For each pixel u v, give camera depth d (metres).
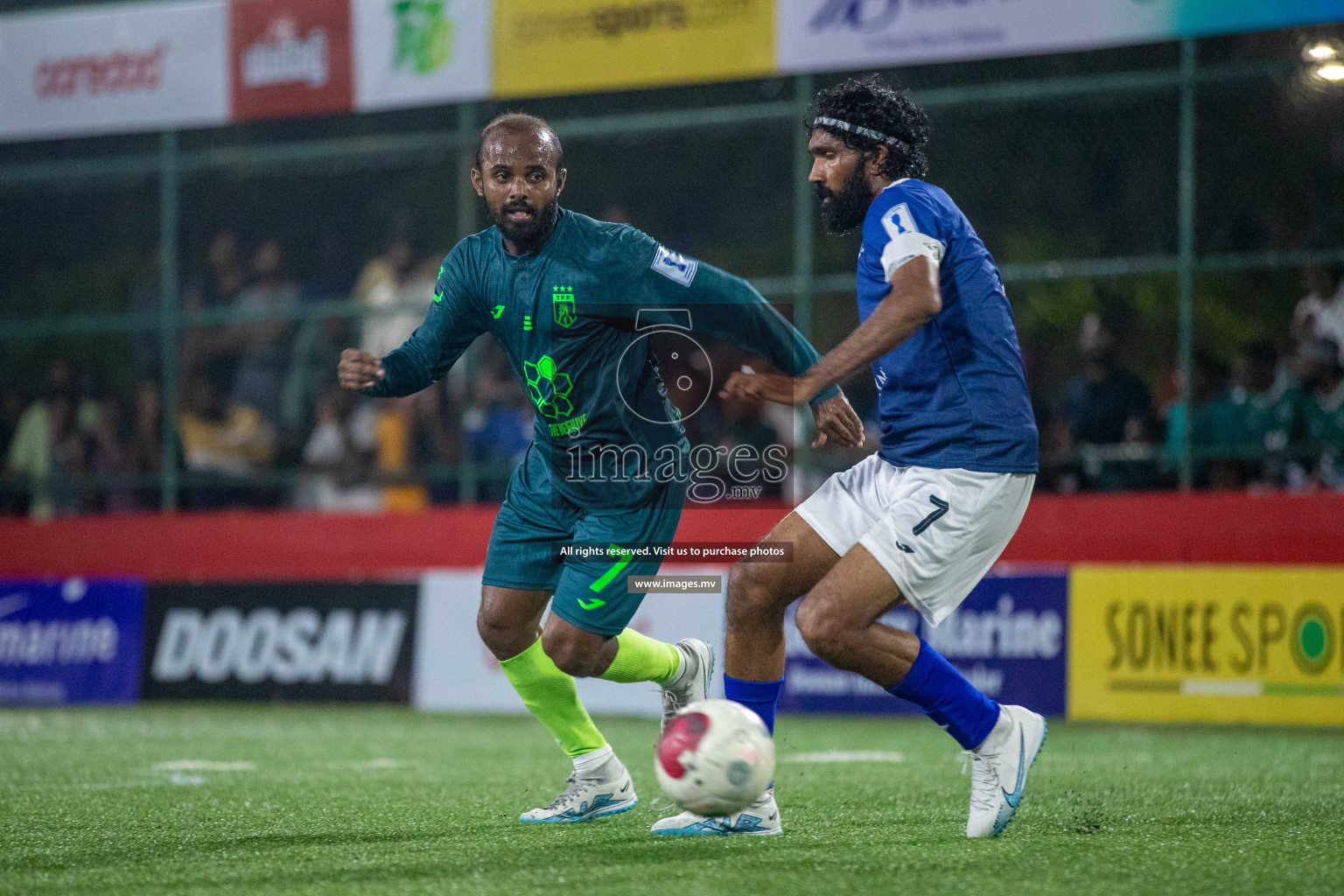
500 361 37.88
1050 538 30.77
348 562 35.31
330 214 47.78
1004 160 42.50
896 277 12.73
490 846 13.76
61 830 15.22
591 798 15.68
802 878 11.87
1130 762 22.11
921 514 13.18
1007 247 42.38
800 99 33.16
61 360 47.22
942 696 13.66
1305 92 31.53
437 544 34.66
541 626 15.70
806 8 31.80
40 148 47.38
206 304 43.72
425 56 34.41
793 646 31.28
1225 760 22.36
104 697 35.22
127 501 41.16
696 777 12.48
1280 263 29.97
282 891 11.64
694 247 47.56
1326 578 27.25
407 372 14.91
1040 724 14.14
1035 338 41.81
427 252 47.19
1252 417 31.98
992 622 29.81
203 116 36.41
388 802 17.59
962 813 16.30
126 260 48.41
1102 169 41.59
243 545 36.22
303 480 36.25
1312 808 16.59
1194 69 30.47
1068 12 30.06
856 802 17.36
